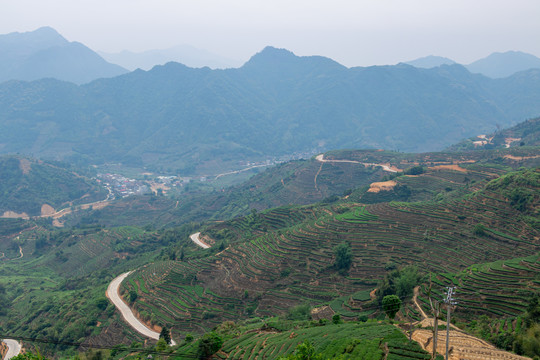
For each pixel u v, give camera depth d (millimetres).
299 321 101500
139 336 128875
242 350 83875
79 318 148875
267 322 103375
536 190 141625
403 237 151875
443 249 139000
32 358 66500
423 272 128500
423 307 103500
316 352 68938
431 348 65312
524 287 101688
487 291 103312
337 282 138625
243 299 140750
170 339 118062
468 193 176250
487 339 76312
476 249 133625
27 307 191375
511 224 137500
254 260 160375
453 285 111625
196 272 164875
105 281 192750
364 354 61969
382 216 169000
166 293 153000
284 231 181250
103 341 134250
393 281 117188
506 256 125688
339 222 171625
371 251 148625
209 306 140375
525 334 73188
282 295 137375
